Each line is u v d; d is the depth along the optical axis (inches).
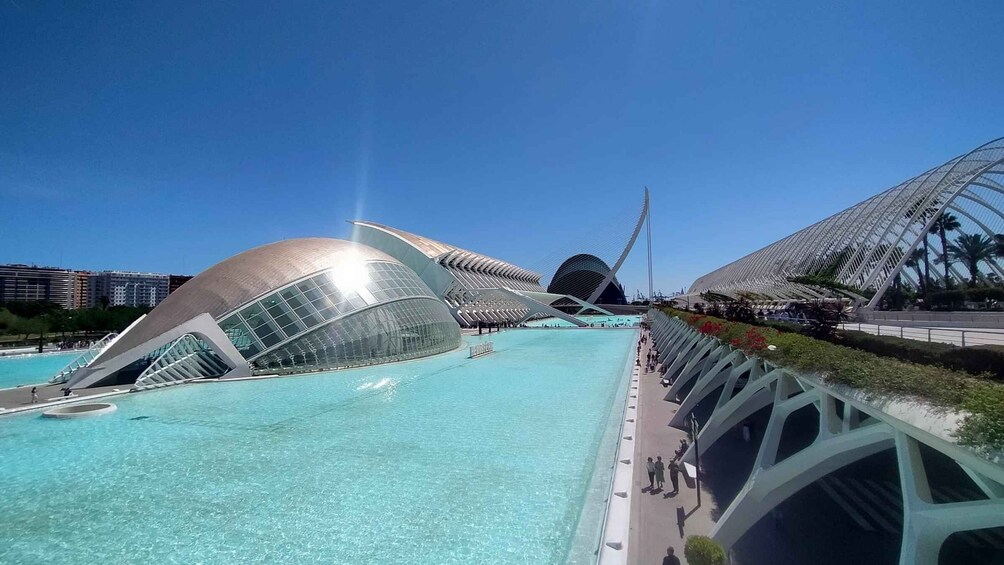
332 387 877.8
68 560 313.6
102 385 891.4
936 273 1790.1
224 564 307.0
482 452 513.0
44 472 461.7
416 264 2664.9
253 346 994.7
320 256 1208.2
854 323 1058.7
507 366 1163.9
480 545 325.1
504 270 3745.1
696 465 433.1
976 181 1441.9
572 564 300.5
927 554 201.8
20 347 1596.9
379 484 427.5
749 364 515.8
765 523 370.9
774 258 2512.3
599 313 4485.7
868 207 1835.6
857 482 439.8
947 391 210.7
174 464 480.7
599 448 526.0
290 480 437.7
